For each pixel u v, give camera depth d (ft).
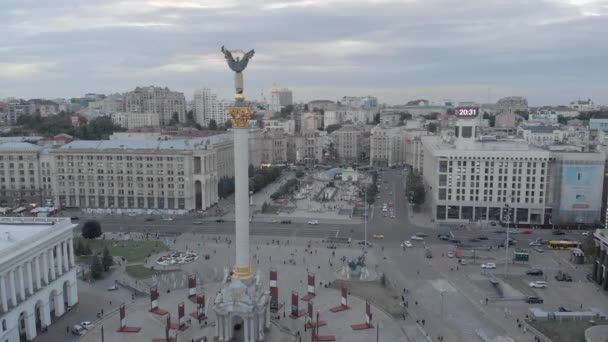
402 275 555.28
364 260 588.50
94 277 538.47
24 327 402.31
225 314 393.29
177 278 545.03
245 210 418.92
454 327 424.46
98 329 420.77
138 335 409.90
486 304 474.08
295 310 443.73
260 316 401.29
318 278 546.67
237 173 415.64
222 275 552.82
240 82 412.36
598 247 533.96
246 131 414.21
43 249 422.82
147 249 647.15
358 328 419.74
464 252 639.76
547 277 549.95
